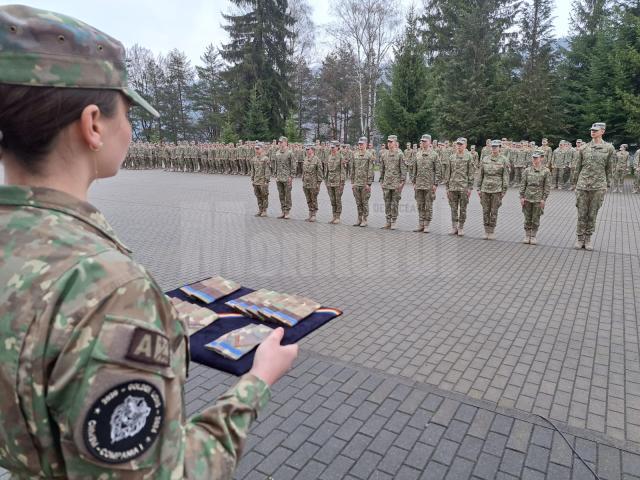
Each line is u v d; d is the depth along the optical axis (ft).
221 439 3.10
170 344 2.79
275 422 10.81
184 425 3.03
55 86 2.62
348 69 151.33
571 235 32.24
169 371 2.67
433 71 112.88
